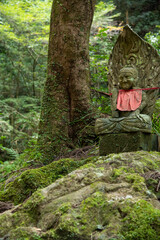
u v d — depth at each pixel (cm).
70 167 400
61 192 305
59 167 401
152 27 1343
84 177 316
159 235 235
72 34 549
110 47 790
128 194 277
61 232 251
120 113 426
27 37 1077
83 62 557
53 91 546
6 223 291
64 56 546
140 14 1383
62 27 550
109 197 275
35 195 308
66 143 522
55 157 500
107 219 257
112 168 330
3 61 1235
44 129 534
